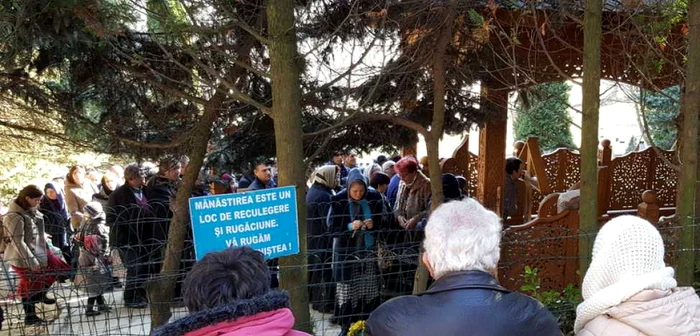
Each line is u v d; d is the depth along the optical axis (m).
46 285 3.50
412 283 4.57
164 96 4.45
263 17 3.91
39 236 5.20
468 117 5.17
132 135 4.53
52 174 10.27
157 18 3.30
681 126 4.41
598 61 3.43
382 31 3.73
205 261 1.62
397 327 1.60
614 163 9.90
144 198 5.58
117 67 4.14
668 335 1.78
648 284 1.81
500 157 6.98
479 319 1.56
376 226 4.97
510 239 4.91
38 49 3.89
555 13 4.46
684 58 4.57
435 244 1.71
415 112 4.93
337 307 4.51
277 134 3.13
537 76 5.72
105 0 3.31
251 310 1.53
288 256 3.19
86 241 5.25
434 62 4.11
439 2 3.88
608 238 1.94
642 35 4.05
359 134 4.96
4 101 4.29
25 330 3.43
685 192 3.67
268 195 2.77
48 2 3.10
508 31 4.95
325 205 5.52
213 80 4.20
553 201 5.70
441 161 8.57
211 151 5.02
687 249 3.68
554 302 3.85
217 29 3.49
